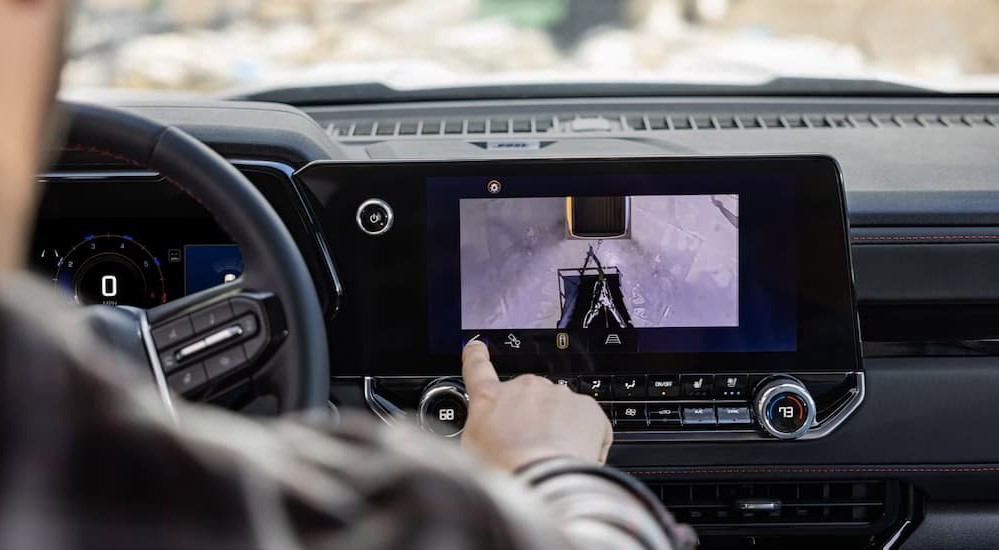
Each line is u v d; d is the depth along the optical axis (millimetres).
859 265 1615
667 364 1426
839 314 1413
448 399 1438
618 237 1405
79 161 1436
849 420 1574
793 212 1397
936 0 8344
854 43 8453
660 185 1396
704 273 1408
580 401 700
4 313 284
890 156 1779
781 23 8734
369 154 1770
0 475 275
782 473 1576
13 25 319
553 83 2000
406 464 324
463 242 1417
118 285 1464
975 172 1698
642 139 1855
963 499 1661
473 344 909
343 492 317
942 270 1610
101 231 1453
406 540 302
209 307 1083
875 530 1668
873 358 1606
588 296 1414
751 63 2098
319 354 1105
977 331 1608
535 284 1416
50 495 278
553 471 497
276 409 1117
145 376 1073
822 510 1652
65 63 337
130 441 288
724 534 1644
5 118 317
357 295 1437
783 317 1415
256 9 5926
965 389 1599
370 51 6395
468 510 315
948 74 2119
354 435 362
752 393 1453
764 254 1403
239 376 1100
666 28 8930
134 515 283
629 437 1465
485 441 648
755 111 1987
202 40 5184
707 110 1984
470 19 7605
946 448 1606
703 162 1385
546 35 8680
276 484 306
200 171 1100
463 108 1968
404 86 1989
